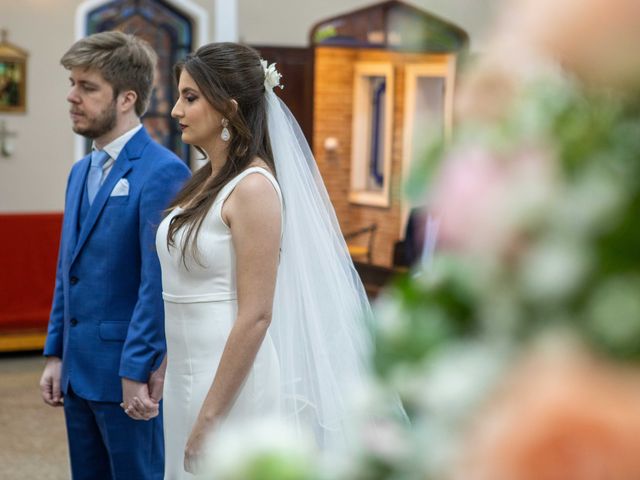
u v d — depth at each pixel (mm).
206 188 2795
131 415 3178
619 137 523
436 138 579
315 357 2953
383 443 619
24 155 8742
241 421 2725
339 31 10961
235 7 9617
